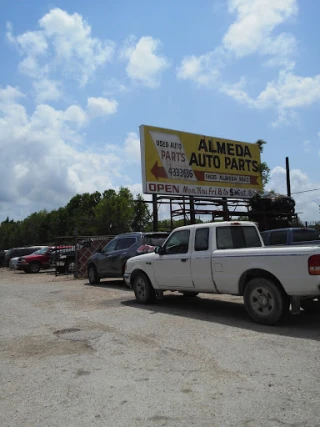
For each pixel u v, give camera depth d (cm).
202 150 2397
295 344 553
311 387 399
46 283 1648
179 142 2294
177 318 758
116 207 5444
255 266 679
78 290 1281
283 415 341
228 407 361
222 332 636
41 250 2659
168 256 859
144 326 697
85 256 1831
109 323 731
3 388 430
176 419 341
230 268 723
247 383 416
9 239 9356
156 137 2197
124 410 362
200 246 796
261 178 2686
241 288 716
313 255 608
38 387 428
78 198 7644
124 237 1323
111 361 507
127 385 423
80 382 438
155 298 939
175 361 497
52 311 892
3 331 704
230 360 493
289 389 396
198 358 506
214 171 2438
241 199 2578
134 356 524
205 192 2378
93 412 361
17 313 888
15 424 343
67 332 673
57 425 338
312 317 734
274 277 665
